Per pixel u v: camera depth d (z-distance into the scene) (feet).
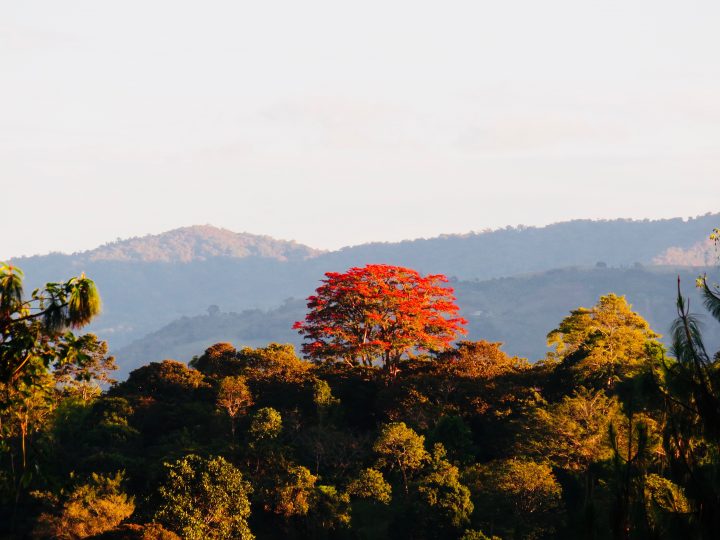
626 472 71.41
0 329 74.69
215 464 285.64
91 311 75.77
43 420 331.98
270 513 313.32
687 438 69.05
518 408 382.83
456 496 302.45
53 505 280.72
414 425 377.91
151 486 306.35
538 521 292.40
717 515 66.54
